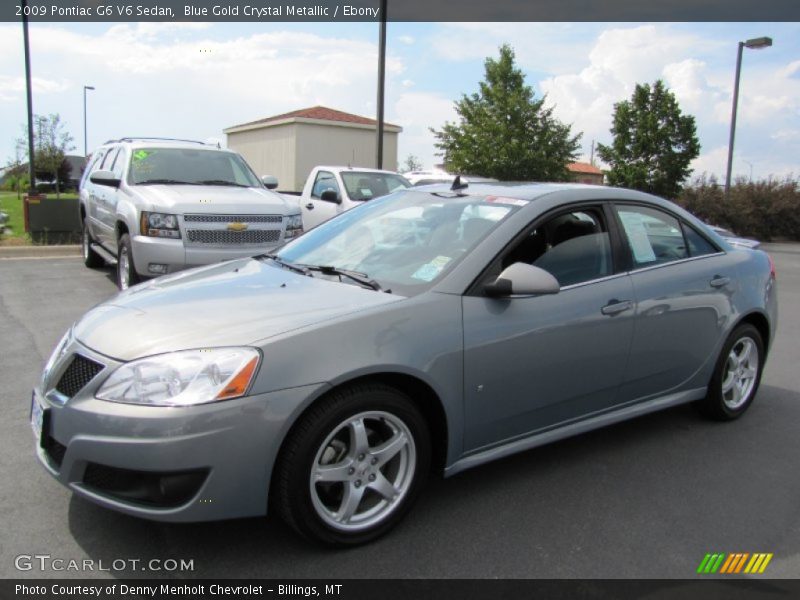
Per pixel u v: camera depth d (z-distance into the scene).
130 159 8.70
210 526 3.13
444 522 3.24
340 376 2.82
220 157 9.27
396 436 3.08
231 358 2.71
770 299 4.84
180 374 2.67
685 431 4.51
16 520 3.15
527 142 25.41
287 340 2.79
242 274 3.73
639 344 3.94
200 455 2.62
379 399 2.96
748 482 3.76
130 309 3.18
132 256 7.61
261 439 2.69
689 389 4.41
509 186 4.14
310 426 2.79
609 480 3.73
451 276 3.31
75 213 13.44
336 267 3.70
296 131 30.44
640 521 3.30
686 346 4.24
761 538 3.18
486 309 3.29
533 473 3.79
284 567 2.84
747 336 4.71
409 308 3.11
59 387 2.94
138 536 3.04
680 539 3.15
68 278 9.69
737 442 4.34
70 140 33.50
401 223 3.94
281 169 31.73
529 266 3.30
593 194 3.98
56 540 3.00
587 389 3.75
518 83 26.27
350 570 2.84
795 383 5.72
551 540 3.10
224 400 2.64
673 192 26.81
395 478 3.12
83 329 3.13
